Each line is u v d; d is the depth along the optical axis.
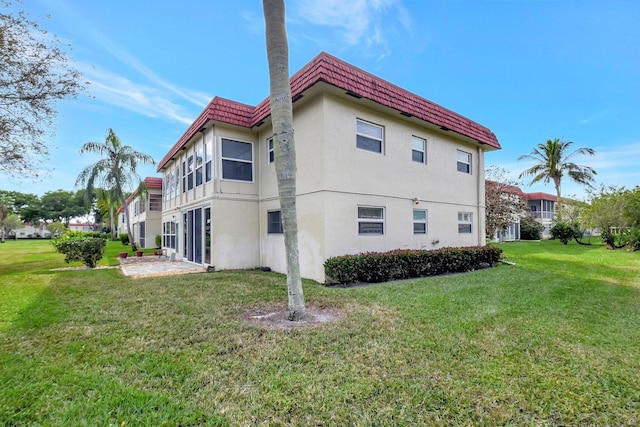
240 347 3.76
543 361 3.47
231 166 10.60
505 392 2.83
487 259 11.20
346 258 7.75
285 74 4.93
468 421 2.44
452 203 12.10
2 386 2.85
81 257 10.91
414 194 10.55
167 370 3.18
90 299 6.10
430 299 6.17
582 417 2.51
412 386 2.90
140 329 4.37
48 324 4.57
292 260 4.91
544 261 13.20
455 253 10.12
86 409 2.52
